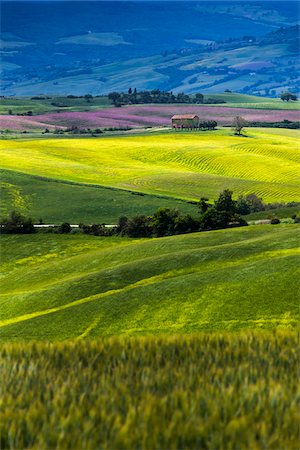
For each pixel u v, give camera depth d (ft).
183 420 45.62
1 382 57.26
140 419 45.65
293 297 272.31
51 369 61.87
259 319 260.83
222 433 42.88
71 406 48.42
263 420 45.11
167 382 55.36
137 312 291.58
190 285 302.86
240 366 57.98
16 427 45.27
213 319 269.44
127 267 366.43
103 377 56.95
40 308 333.42
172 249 423.64
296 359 63.46
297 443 41.50
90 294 337.72
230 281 297.74
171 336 75.15
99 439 43.50
